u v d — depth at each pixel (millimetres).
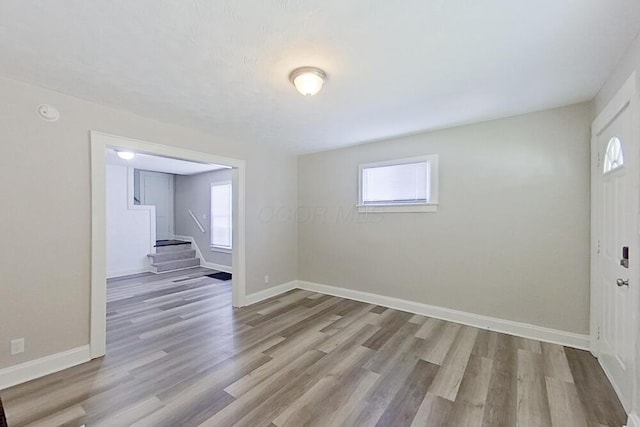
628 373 1762
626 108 1786
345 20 1488
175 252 6648
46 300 2273
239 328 3156
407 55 1826
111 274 5672
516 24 1523
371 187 4051
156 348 2680
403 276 3740
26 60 1855
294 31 1580
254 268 4145
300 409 1843
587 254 2627
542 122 2812
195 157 3400
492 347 2686
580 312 2660
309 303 4035
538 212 2848
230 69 1991
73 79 2117
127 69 1980
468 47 1739
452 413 1812
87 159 2494
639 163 1600
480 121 3119
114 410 1822
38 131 2238
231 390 2037
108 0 1322
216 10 1404
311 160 4684
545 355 2520
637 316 1600
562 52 1790
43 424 1702
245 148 4020
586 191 2623
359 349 2658
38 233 2242
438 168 3430
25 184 2184
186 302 4094
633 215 1681
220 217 6570
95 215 2523
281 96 2441
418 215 3600
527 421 1741
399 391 2031
